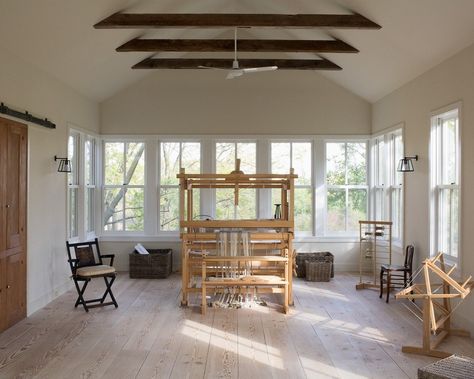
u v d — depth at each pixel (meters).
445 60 4.93
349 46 5.94
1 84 4.47
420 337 4.40
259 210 7.70
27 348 4.07
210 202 7.69
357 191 7.81
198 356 3.89
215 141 7.76
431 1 4.16
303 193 7.79
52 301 5.69
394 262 6.69
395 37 5.12
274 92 7.69
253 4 6.43
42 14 4.37
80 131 6.72
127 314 5.16
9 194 4.64
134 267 7.09
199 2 6.06
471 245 4.37
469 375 2.69
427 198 5.40
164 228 7.78
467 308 4.45
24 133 4.95
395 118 6.52
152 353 3.96
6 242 4.58
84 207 6.85
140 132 7.68
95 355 3.91
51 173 5.68
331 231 7.78
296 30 6.61
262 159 7.69
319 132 7.70
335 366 3.69
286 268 5.34
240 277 5.25
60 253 5.97
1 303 4.49
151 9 5.46
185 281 5.48
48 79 5.59
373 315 5.14
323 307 5.48
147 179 7.70
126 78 7.31
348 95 7.70
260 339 4.33
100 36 5.41
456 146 4.98
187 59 7.05
